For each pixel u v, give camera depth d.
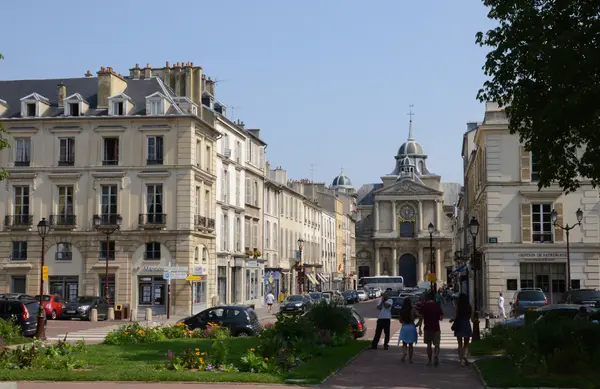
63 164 49.69
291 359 18.12
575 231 43.91
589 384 15.07
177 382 15.67
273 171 78.69
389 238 133.25
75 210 49.31
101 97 50.44
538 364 16.48
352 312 29.91
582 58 18.45
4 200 50.00
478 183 53.03
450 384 16.09
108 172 49.22
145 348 23.11
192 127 49.16
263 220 68.62
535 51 19.12
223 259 56.03
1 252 49.78
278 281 74.19
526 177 44.41
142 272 48.50
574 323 17.27
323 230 103.12
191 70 53.91
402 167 152.88
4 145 27.98
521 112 20.89
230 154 58.12
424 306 19.72
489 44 21.30
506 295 44.19
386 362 20.38
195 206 49.94
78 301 44.53
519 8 20.28
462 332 19.77
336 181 172.25
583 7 19.55
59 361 17.75
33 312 30.09
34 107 50.38
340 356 20.81
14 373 16.39
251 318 29.48
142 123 49.31
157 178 48.88
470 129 73.69
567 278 40.97
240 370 17.38
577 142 21.38
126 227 48.94
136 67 54.81
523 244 44.12
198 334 27.59
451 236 131.38
